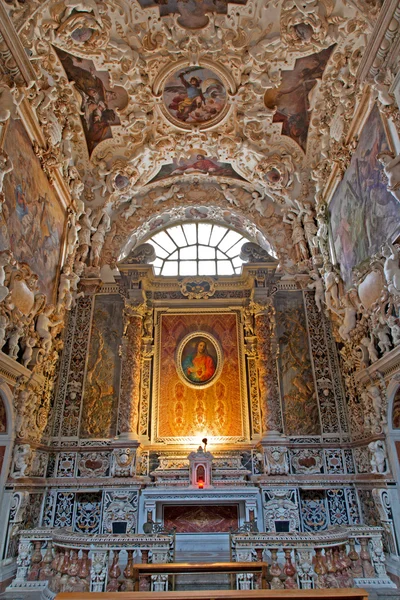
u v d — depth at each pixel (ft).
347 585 21.35
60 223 38.96
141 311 41.55
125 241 47.42
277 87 38.81
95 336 42.32
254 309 41.45
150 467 37.55
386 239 28.58
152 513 32.89
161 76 38.11
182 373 40.93
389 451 29.55
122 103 40.19
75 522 34.47
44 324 33.55
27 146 31.37
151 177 47.55
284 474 35.40
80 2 30.81
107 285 44.50
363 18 28.99
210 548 31.37
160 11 33.65
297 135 42.93
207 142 44.34
